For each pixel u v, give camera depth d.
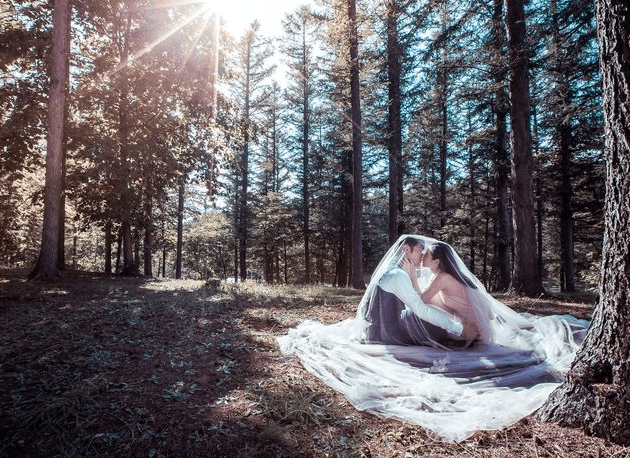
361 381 3.32
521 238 9.06
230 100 14.09
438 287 4.18
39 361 3.41
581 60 9.27
